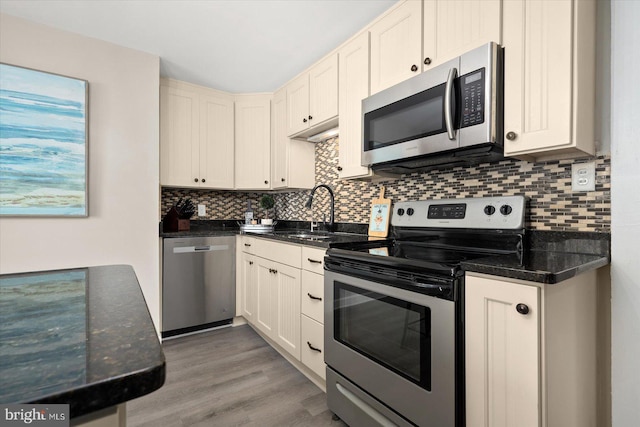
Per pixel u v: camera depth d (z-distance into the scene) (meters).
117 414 0.37
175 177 2.75
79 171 2.07
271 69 2.57
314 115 2.40
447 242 1.64
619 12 1.16
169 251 2.49
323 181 2.83
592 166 1.26
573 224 1.31
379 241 1.82
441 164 1.71
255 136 3.09
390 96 1.69
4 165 1.86
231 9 1.82
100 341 0.43
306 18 1.90
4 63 1.86
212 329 2.74
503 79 1.29
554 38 1.14
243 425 1.52
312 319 1.86
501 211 1.44
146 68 2.33
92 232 2.15
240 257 2.84
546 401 0.89
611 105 1.19
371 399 1.37
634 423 1.14
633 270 1.14
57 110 2.00
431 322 1.12
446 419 1.07
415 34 1.61
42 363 0.36
